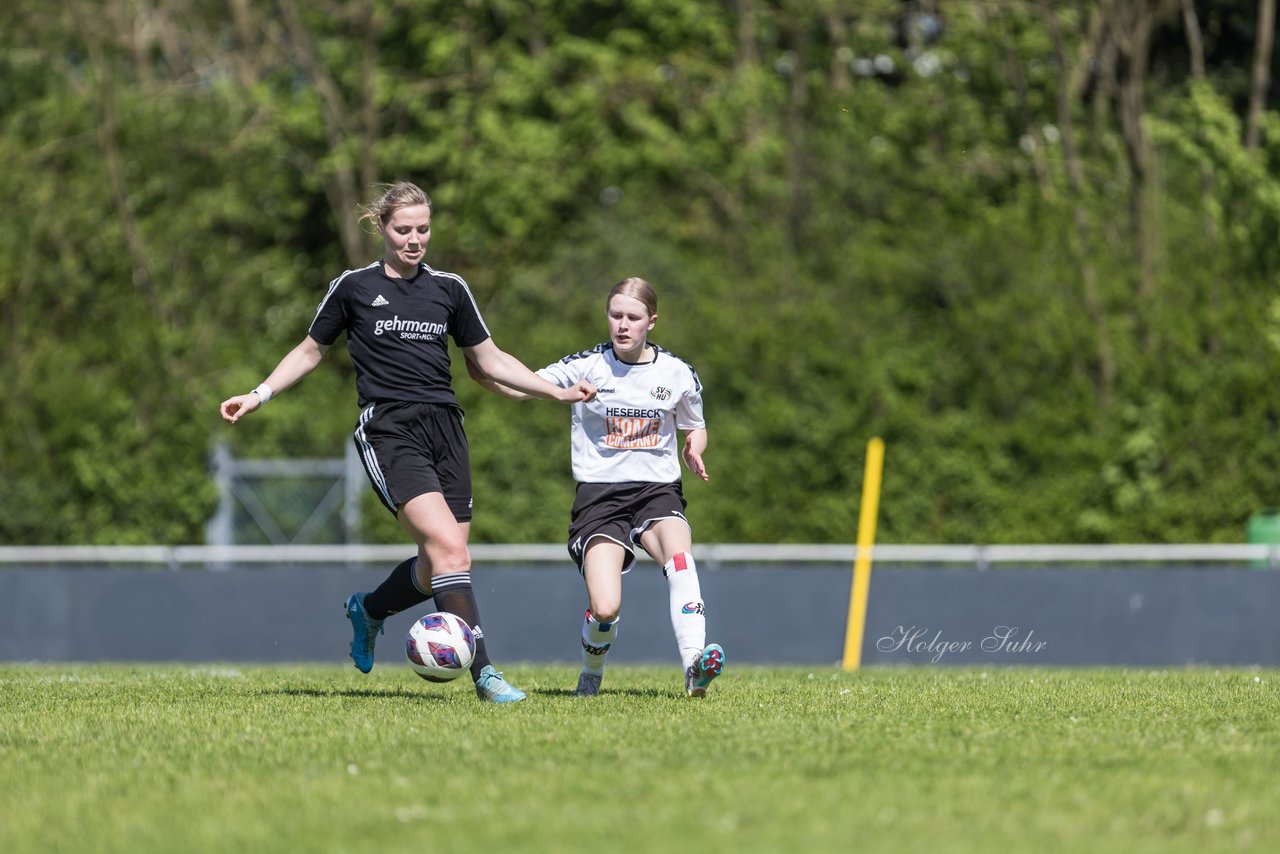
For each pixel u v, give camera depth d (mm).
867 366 72625
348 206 94562
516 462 71938
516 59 94562
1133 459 71938
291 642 58938
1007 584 57750
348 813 15031
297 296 93688
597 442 25875
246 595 59250
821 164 87938
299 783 16672
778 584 58188
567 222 96938
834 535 71000
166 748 19312
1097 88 94562
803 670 40531
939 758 18062
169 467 72438
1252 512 71375
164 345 76375
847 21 96562
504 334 75812
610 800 15469
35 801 15906
